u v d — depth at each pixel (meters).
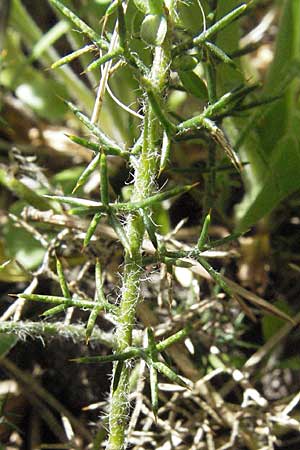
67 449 0.29
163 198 0.20
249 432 0.27
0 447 0.29
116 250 0.29
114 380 0.20
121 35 0.19
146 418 0.29
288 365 0.30
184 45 0.20
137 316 0.29
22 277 0.31
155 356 0.20
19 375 0.30
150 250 0.26
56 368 0.30
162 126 0.20
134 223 0.20
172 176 0.33
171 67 0.20
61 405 0.30
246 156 0.32
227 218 0.34
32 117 0.41
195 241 0.33
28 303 0.31
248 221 0.30
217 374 0.29
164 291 0.30
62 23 0.36
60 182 0.34
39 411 0.30
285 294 0.32
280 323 0.30
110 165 0.36
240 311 0.31
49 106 0.39
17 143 0.40
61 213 0.30
